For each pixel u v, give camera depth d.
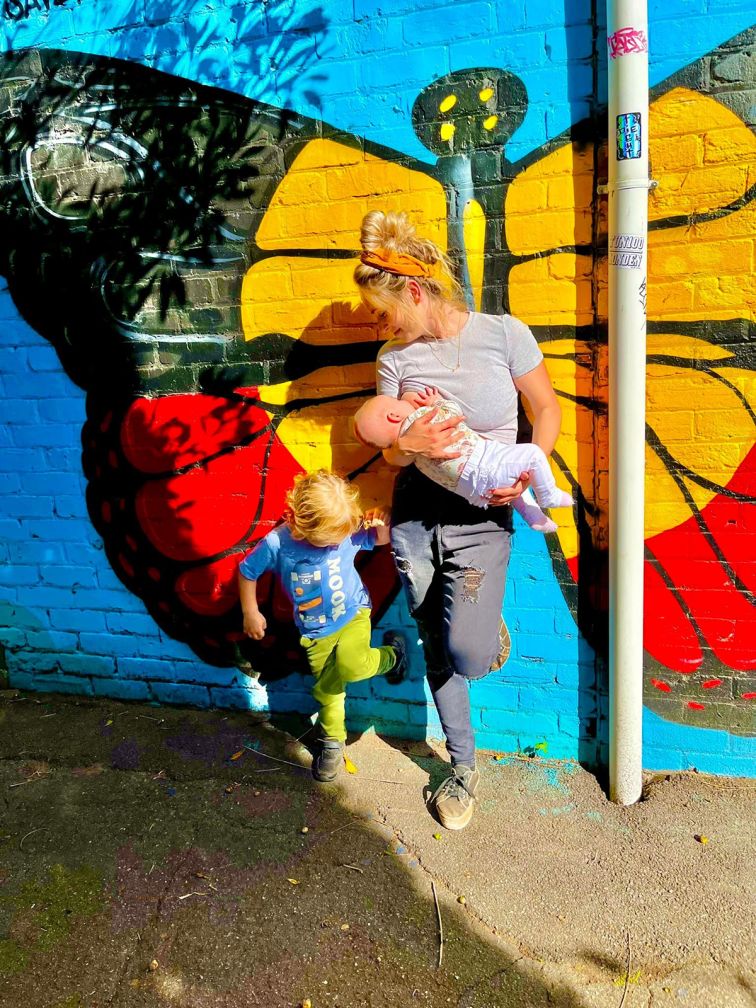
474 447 2.19
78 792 2.84
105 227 2.94
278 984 2.04
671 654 2.67
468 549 2.37
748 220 2.31
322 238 2.70
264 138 2.68
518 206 2.49
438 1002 1.97
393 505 2.53
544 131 2.41
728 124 2.27
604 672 2.73
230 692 3.25
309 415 2.87
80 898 2.36
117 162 2.87
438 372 2.29
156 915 2.28
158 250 2.89
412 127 2.53
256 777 2.86
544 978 2.03
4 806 2.79
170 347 2.96
